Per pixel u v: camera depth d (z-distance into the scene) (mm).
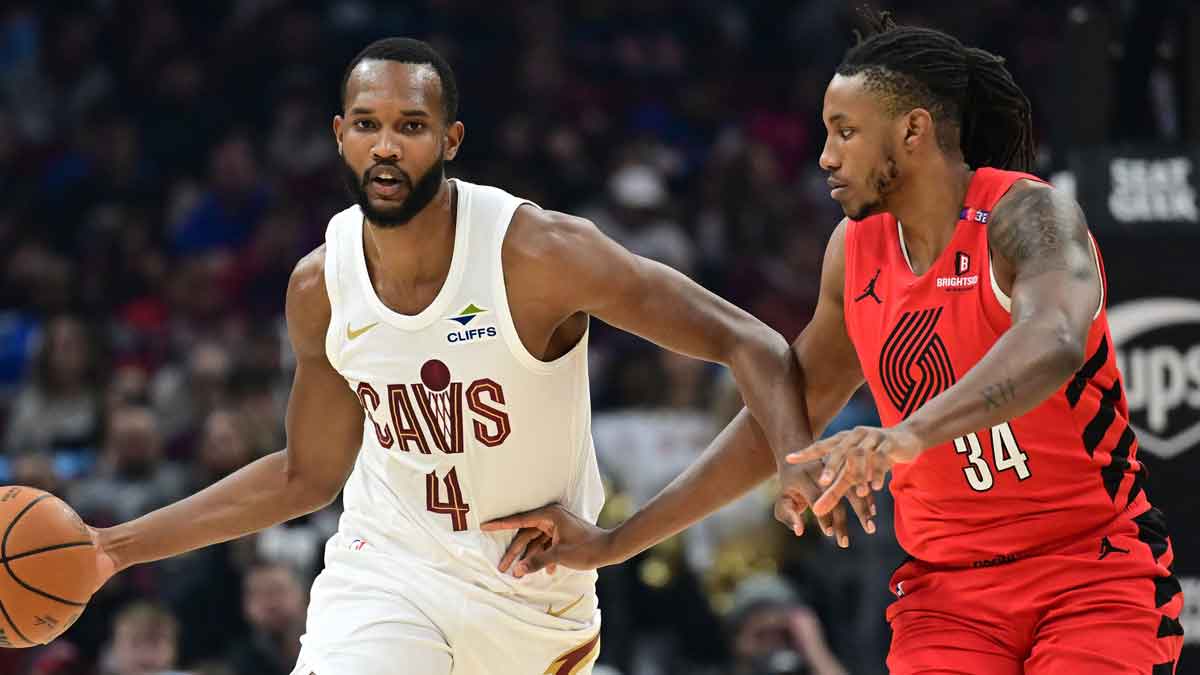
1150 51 10062
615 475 15250
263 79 25953
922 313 6168
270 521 7438
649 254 22547
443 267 6801
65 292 21422
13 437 17547
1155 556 6207
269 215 23688
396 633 6859
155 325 21625
